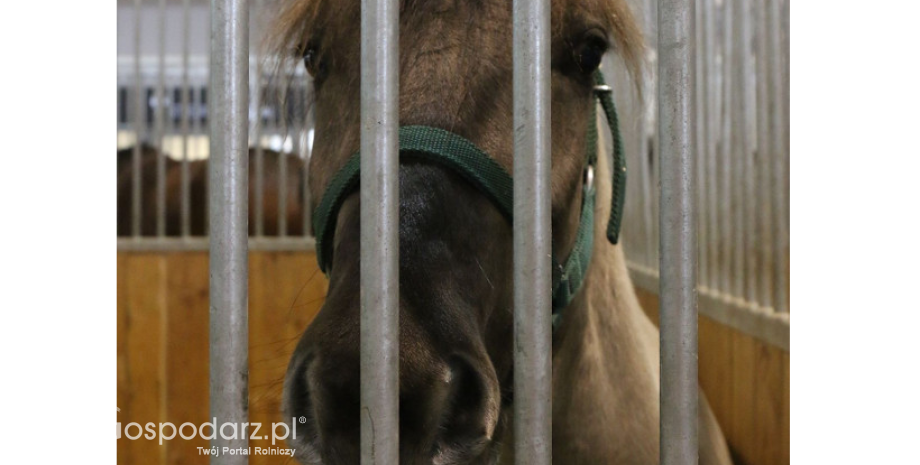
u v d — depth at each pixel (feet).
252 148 8.75
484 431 2.00
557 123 2.78
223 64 1.85
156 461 7.51
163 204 7.68
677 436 1.92
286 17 3.45
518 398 1.86
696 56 6.07
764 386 4.68
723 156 5.53
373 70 1.76
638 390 3.85
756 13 4.82
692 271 1.91
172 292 7.54
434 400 1.91
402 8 2.55
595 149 3.27
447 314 2.05
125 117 14.34
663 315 1.93
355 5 2.74
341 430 1.90
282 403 2.07
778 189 4.60
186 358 7.52
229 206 1.85
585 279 3.44
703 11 5.94
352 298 2.04
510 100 2.51
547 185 1.84
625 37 3.24
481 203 2.36
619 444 3.69
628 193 7.16
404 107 2.38
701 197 6.09
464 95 2.42
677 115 1.89
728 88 5.44
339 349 1.94
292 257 7.45
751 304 5.00
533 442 1.85
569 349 3.46
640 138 6.71
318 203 2.88
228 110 1.85
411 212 2.16
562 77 2.82
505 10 2.57
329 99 2.85
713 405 5.75
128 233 9.20
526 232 1.84
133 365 7.48
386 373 1.77
